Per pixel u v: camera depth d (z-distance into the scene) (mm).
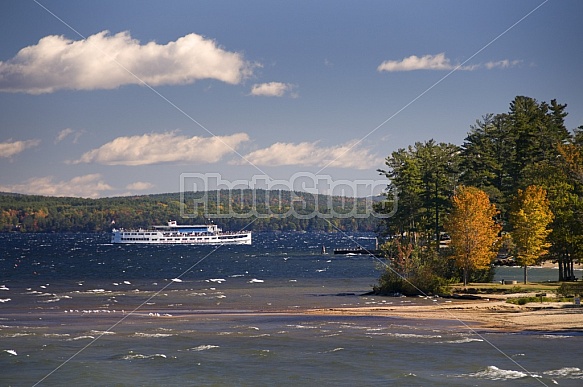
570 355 48844
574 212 96500
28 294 102562
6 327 64000
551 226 101250
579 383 40938
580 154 106562
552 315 68625
